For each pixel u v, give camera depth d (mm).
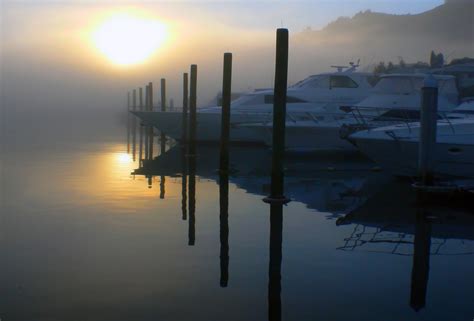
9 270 6793
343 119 21484
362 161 20438
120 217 9984
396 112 20406
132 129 43062
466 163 13398
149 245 8039
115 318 5367
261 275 6703
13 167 17484
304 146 21734
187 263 7156
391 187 14141
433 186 12227
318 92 24375
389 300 5895
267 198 11898
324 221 9938
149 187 13648
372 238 8695
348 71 25500
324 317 5434
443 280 6570
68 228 9062
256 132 23562
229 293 6070
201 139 25422
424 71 25406
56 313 5469
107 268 6898
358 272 6863
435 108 12086
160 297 5926
